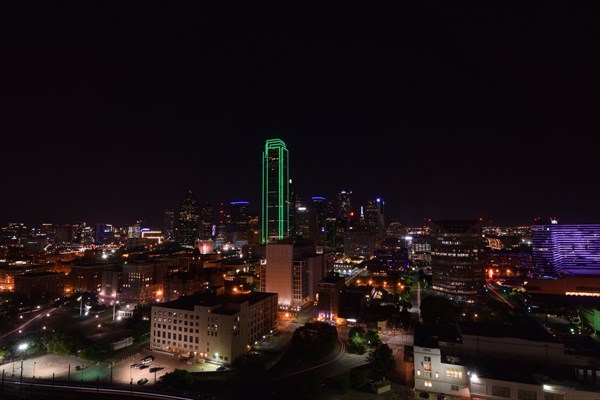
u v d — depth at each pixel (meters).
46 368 154.38
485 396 112.94
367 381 134.88
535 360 124.75
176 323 173.25
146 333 198.38
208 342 164.25
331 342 175.38
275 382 139.25
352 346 174.00
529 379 111.12
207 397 121.62
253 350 176.38
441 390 125.19
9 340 195.25
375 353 147.88
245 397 124.75
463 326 143.88
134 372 149.75
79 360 163.62
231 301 181.38
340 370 151.62
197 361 163.25
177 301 187.00
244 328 172.00
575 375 114.88
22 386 131.88
